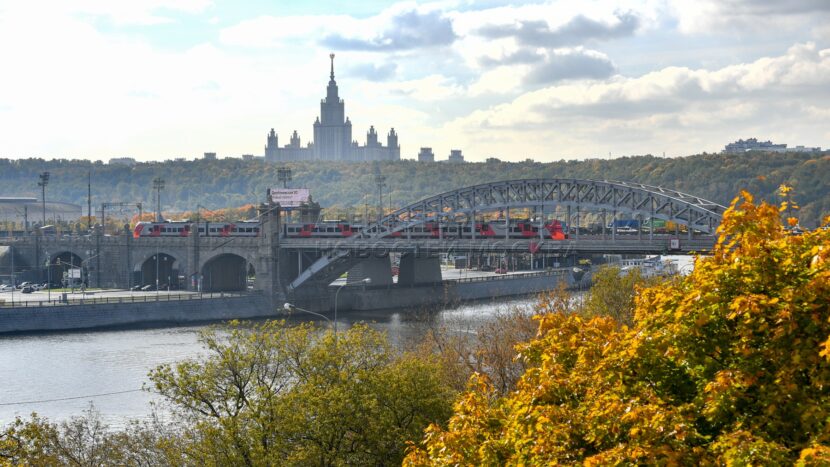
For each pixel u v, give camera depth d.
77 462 66.94
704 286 33.50
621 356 34.72
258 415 61.75
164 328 194.00
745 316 31.94
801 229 37.78
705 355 33.12
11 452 62.59
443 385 75.75
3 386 125.88
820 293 31.30
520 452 35.22
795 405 30.50
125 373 134.88
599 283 119.44
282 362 72.06
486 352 89.19
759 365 31.73
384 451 62.59
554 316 41.16
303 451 59.53
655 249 182.88
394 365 70.38
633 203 188.50
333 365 69.31
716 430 31.89
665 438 30.14
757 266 33.41
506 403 43.91
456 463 37.50
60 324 188.38
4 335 179.75
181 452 65.00
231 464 60.78
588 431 33.31
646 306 38.00
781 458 27.91
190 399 68.12
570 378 36.97
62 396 118.94
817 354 30.64
